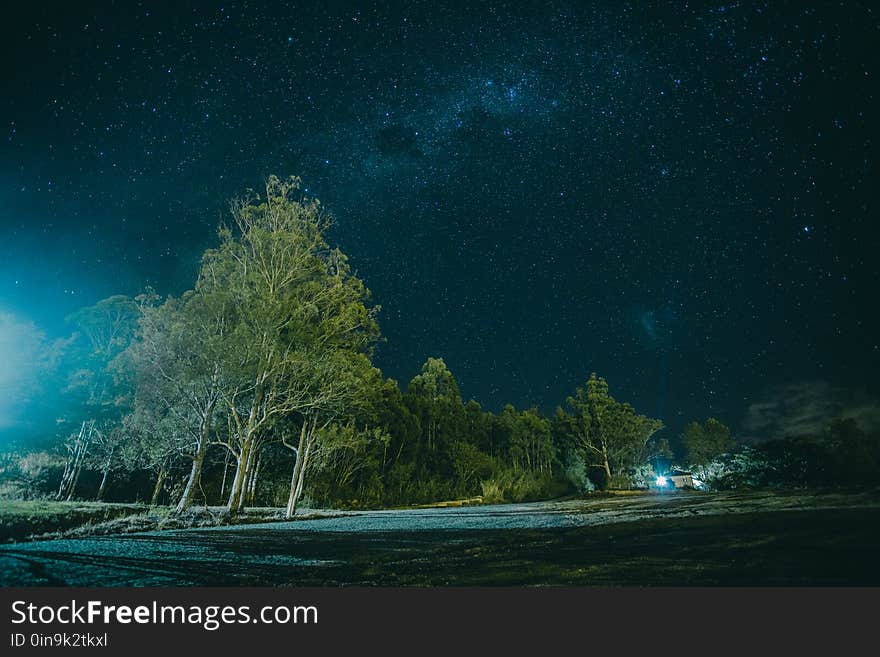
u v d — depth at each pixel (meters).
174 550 8.11
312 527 13.45
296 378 20.84
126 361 21.91
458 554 7.36
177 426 21.55
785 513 10.34
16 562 6.70
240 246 20.81
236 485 18.89
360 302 22.38
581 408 64.38
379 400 27.39
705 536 7.75
